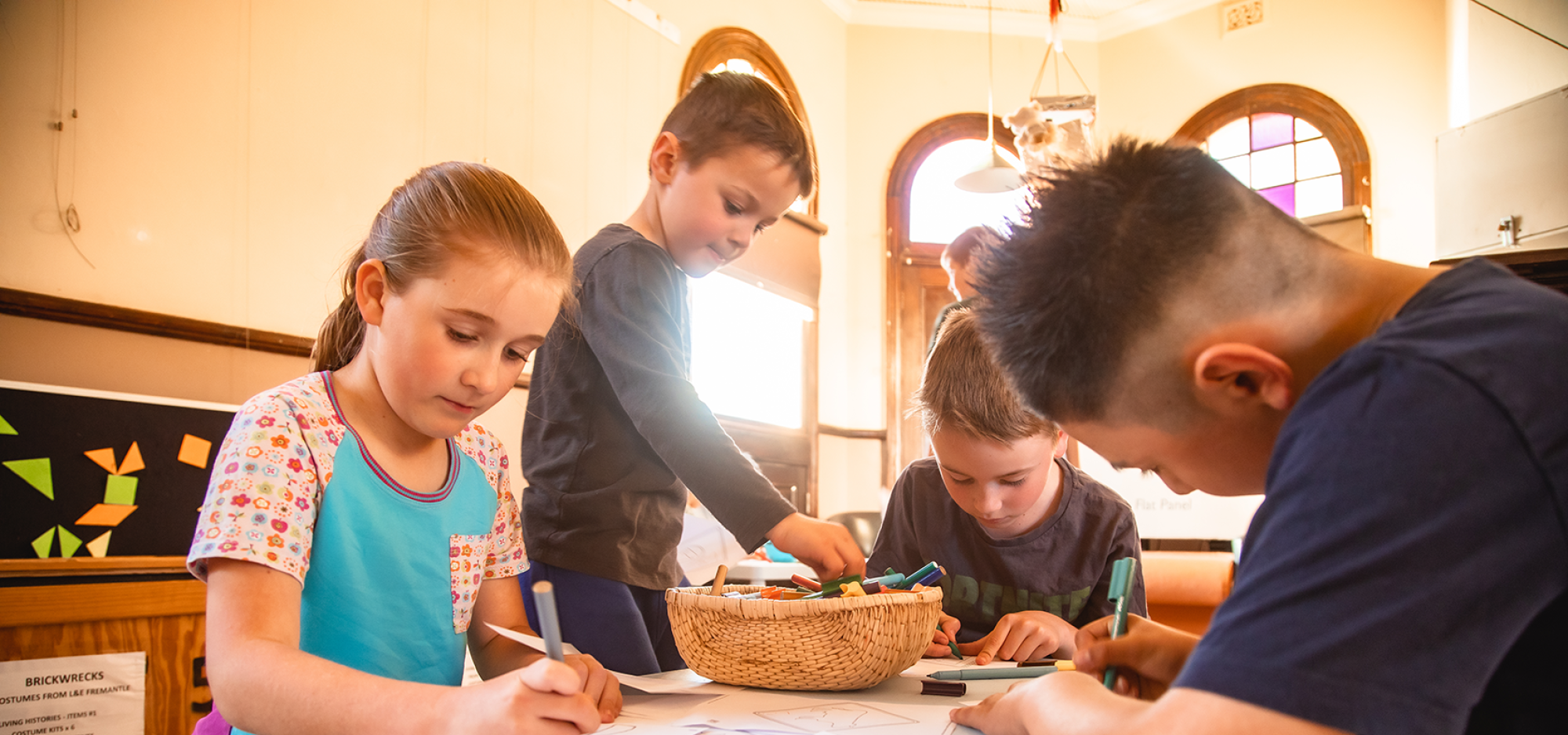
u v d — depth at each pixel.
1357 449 0.47
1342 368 0.50
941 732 0.72
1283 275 0.56
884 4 5.07
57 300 1.94
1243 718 0.45
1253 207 0.58
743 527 1.07
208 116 2.22
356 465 0.89
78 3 2.01
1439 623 0.43
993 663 1.11
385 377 0.89
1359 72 4.72
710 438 1.09
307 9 2.43
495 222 0.87
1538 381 0.45
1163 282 0.57
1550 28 3.43
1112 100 5.21
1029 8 5.14
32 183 1.93
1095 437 0.64
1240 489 0.63
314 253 2.42
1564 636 0.47
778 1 4.47
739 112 1.30
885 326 4.91
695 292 3.74
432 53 2.76
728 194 1.30
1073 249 0.59
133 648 1.88
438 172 0.91
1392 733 0.43
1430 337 0.49
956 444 1.20
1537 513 0.44
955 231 5.08
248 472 0.80
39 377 1.93
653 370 1.13
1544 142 2.76
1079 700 0.60
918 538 1.48
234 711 0.71
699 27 3.92
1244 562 0.51
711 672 0.94
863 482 4.82
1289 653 0.45
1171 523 3.74
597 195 3.33
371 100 2.58
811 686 0.90
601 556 1.15
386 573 0.90
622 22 3.48
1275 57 4.89
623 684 0.86
